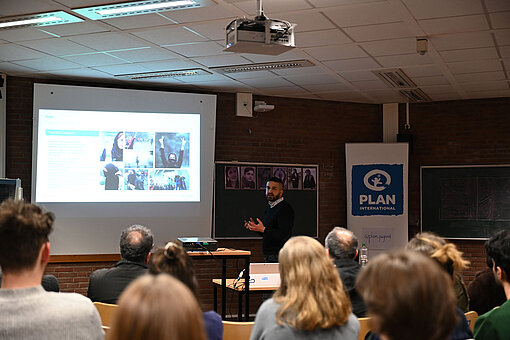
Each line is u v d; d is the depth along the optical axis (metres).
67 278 7.76
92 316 1.77
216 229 8.54
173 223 8.04
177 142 8.09
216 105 8.65
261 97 8.97
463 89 8.42
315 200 9.13
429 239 2.52
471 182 9.09
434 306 1.08
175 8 5.00
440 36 5.80
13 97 7.74
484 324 2.23
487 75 7.54
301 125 9.19
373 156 9.11
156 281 0.92
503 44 6.07
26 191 7.77
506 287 2.41
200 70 7.40
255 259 8.77
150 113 8.01
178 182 8.07
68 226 7.67
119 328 0.89
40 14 5.18
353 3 4.82
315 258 2.22
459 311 2.32
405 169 9.03
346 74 7.54
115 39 6.02
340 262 3.41
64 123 7.68
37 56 6.71
